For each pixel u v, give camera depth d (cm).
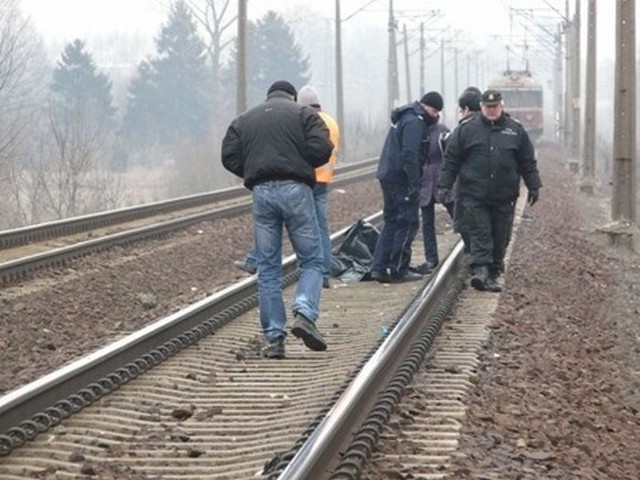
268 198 2403
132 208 5706
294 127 2394
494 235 3328
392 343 2209
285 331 2466
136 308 3359
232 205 6606
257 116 2419
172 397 2064
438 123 3662
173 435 1803
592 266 4478
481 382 2167
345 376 2166
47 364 2434
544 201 7312
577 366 2527
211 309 2841
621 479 1706
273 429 1842
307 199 2416
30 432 1752
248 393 2114
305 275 2436
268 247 2441
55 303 3262
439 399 1991
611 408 2203
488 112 3212
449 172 3262
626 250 5259
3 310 3089
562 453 1750
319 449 1496
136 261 4153
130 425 1870
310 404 1984
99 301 3388
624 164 5419
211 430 1853
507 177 3228
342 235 4569
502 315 2923
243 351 2486
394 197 3488
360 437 1655
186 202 6562
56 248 4425
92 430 1819
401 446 1694
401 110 3388
